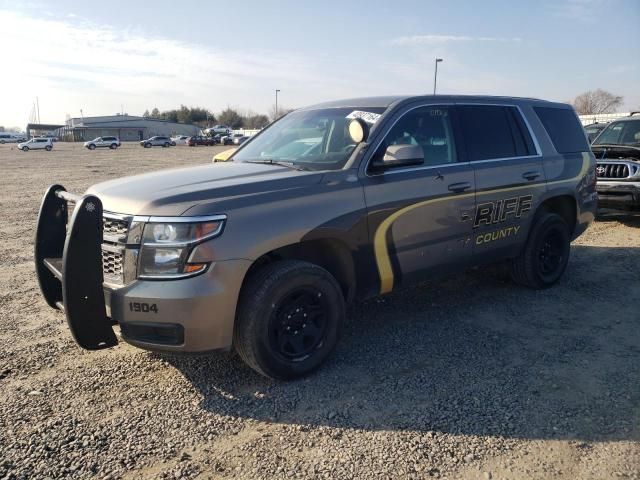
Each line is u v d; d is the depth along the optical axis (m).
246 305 3.59
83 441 3.13
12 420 3.33
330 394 3.69
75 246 3.29
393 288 4.48
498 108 5.36
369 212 4.10
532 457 3.00
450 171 4.68
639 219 9.95
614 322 4.98
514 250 5.48
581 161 6.11
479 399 3.61
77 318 3.35
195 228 3.35
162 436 3.20
